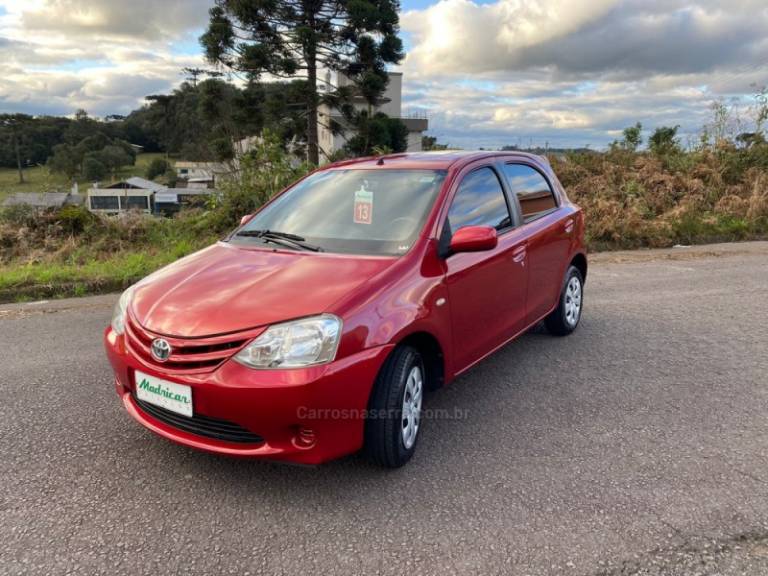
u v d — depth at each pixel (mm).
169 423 2865
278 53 23234
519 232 4219
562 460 3127
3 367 4547
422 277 3145
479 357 3775
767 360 4703
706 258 9617
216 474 2990
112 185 61688
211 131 23391
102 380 4277
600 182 13094
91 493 2811
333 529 2533
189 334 2664
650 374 4398
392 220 3496
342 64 24734
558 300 5035
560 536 2477
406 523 2572
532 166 4914
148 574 2252
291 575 2248
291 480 2930
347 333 2660
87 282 7395
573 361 4684
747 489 2836
